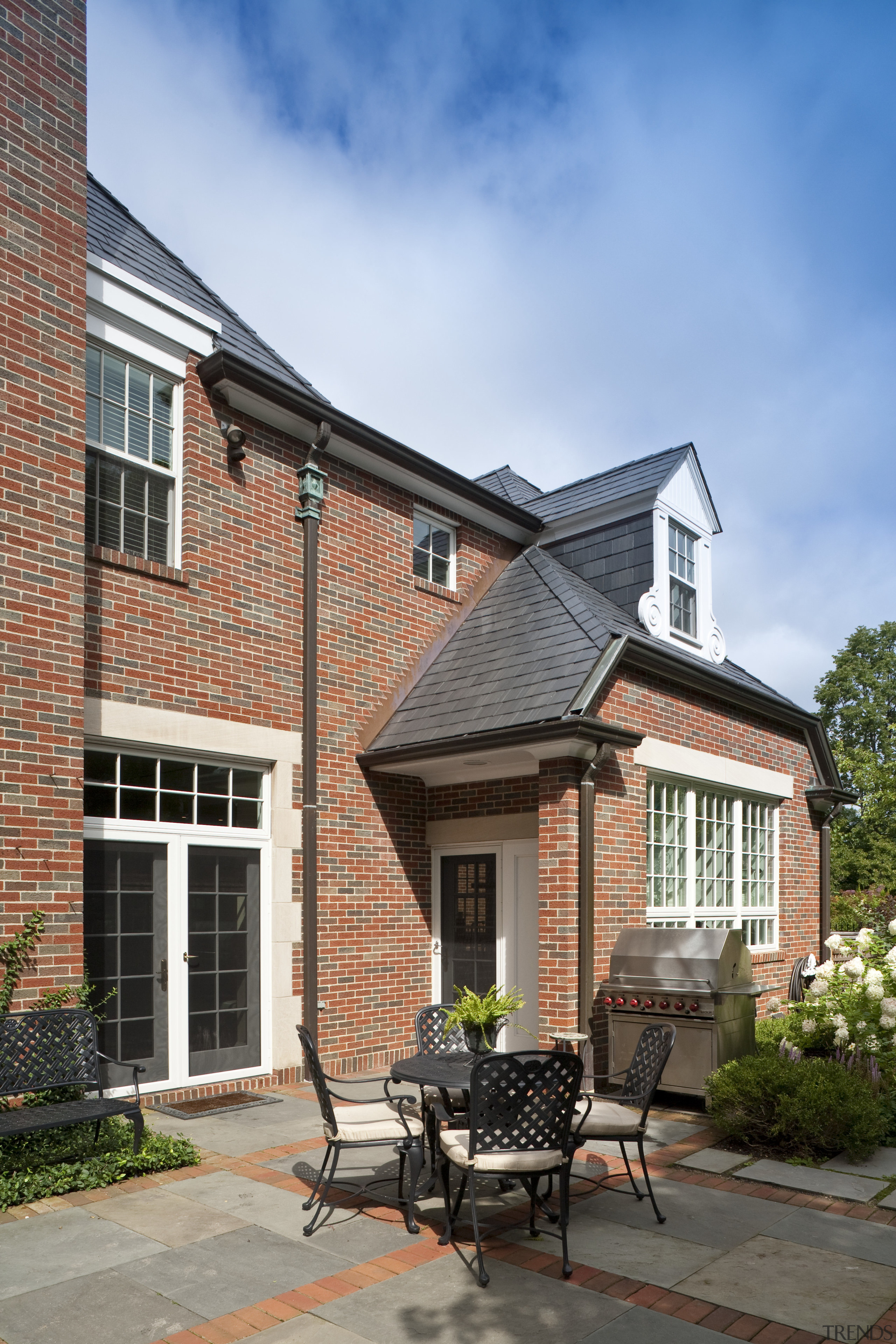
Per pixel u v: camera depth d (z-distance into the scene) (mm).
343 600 9297
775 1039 8172
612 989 7672
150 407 7918
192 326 8164
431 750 8570
